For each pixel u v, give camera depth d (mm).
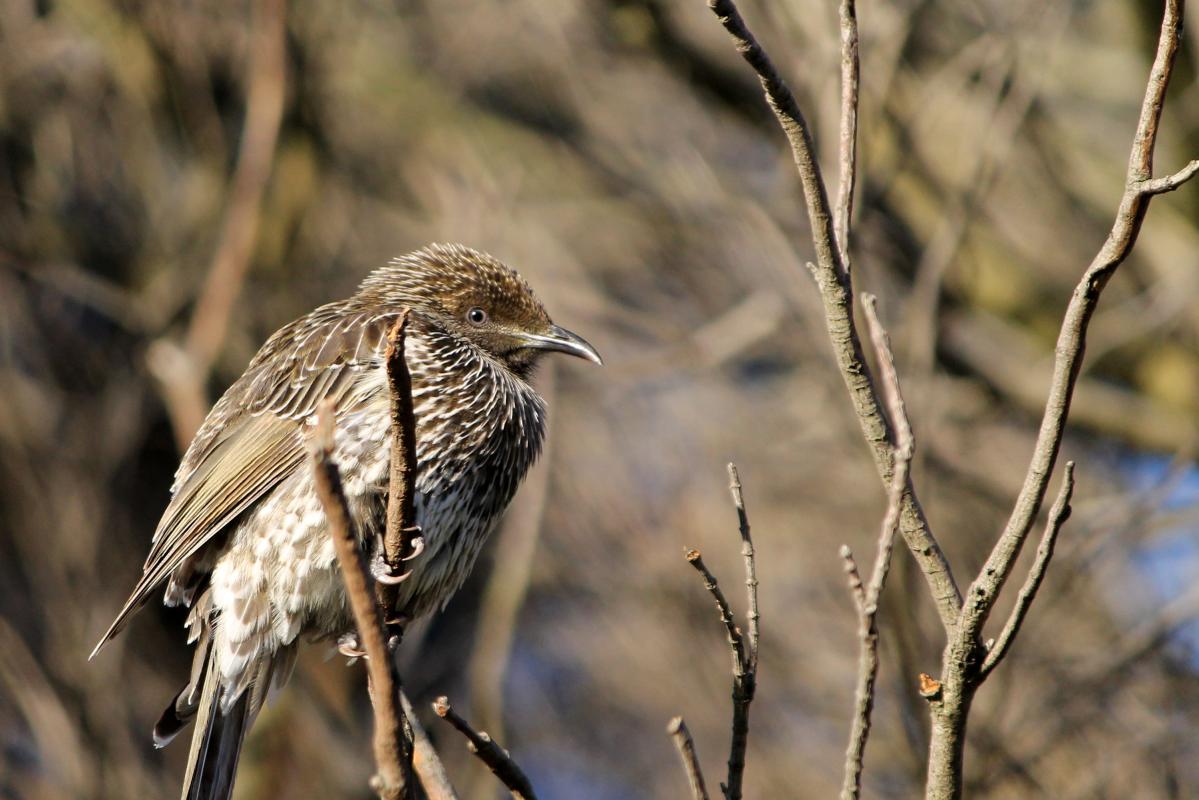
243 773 12641
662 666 13305
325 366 8133
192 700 8180
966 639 5297
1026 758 10852
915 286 12000
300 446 8031
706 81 14250
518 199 14266
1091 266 5051
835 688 12984
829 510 13742
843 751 12719
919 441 10992
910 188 13125
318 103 13469
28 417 13266
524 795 5598
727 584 13406
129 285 13680
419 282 9000
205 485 8148
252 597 8031
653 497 13727
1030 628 11328
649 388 14250
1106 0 14086
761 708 12961
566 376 13789
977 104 12273
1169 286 13148
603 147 14617
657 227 14227
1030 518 5211
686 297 14867
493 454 8219
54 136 13703
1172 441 13422
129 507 13695
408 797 5160
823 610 13406
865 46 11711
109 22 13375
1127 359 13742
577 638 14930
